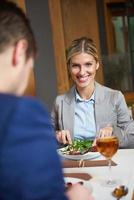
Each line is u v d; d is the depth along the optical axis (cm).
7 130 64
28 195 63
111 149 140
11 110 66
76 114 212
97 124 208
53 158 67
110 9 365
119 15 364
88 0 365
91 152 168
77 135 208
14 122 65
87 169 151
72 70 210
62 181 70
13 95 70
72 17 368
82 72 206
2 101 67
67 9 368
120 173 143
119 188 124
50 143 67
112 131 188
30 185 64
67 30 370
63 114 213
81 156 162
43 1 356
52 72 364
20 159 63
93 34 370
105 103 211
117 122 213
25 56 76
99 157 164
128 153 169
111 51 370
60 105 216
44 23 359
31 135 65
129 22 362
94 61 209
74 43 212
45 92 366
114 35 368
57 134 188
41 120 67
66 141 185
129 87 367
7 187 63
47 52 362
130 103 355
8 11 74
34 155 64
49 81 365
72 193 98
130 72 367
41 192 65
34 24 358
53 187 67
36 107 68
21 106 66
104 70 371
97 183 134
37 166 64
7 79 74
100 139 146
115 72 369
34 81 355
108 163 153
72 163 159
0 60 73
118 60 369
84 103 212
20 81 77
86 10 367
